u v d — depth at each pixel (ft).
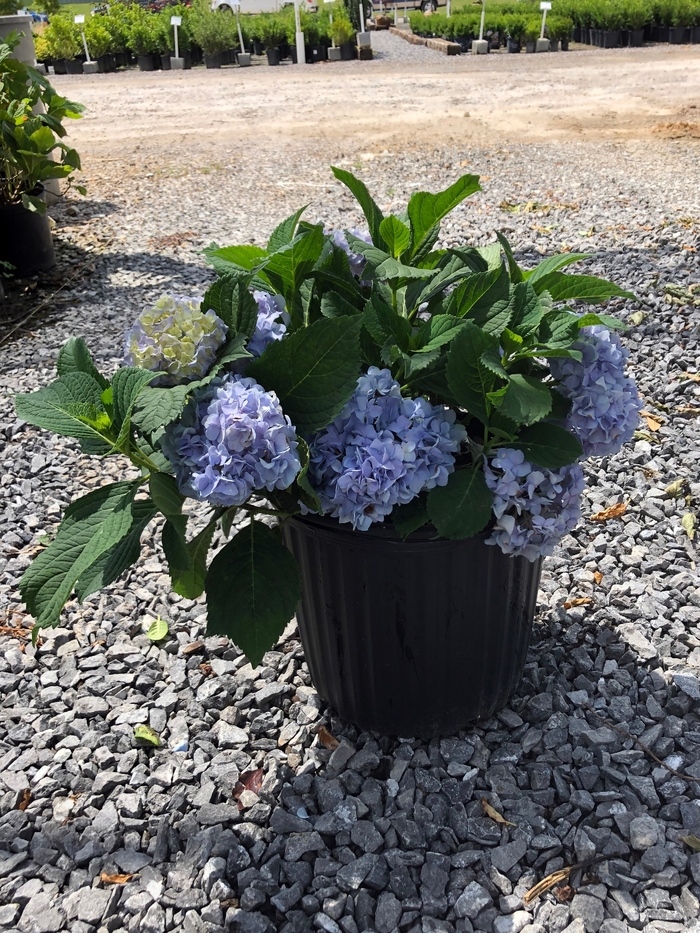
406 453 5.08
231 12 72.90
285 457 4.66
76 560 4.92
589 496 9.73
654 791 6.29
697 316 13.34
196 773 6.66
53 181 22.68
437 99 37.52
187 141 30.81
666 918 5.45
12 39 17.95
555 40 57.82
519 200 20.83
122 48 61.98
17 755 6.97
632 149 25.61
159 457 5.38
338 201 21.90
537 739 6.76
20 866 6.09
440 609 5.97
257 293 5.80
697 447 10.55
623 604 8.09
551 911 5.51
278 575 5.43
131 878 5.95
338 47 57.98
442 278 6.16
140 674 7.72
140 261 18.21
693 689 7.11
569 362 5.57
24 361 13.75
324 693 7.01
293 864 5.92
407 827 6.09
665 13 58.03
